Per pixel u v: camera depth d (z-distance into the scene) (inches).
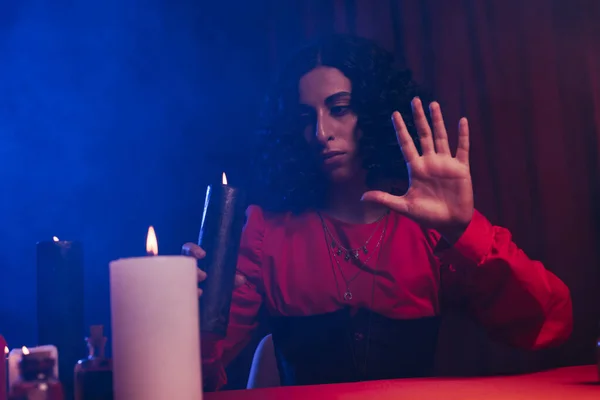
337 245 64.1
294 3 95.6
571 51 100.4
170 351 22.6
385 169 66.3
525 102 98.4
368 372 59.6
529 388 33.9
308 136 64.3
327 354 60.6
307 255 64.3
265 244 65.9
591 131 98.7
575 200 97.5
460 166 45.5
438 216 45.2
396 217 65.3
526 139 97.8
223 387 87.0
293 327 62.4
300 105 64.4
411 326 60.7
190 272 23.7
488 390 33.7
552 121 98.2
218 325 39.1
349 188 66.4
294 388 37.8
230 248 40.1
